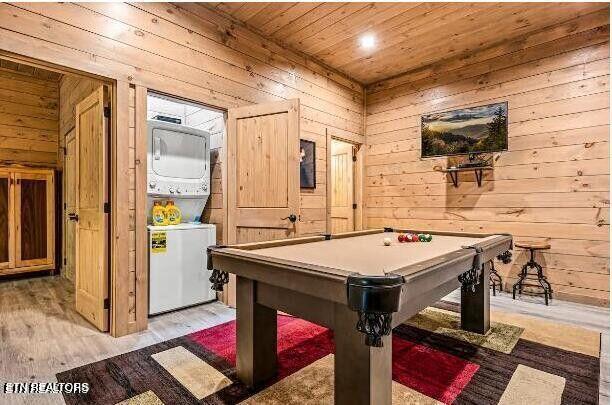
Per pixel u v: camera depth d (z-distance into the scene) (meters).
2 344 2.33
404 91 4.59
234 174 3.21
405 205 4.57
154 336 2.51
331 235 2.69
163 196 3.37
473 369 1.98
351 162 5.02
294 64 3.91
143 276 2.65
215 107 3.16
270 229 3.03
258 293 1.81
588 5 3.07
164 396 1.71
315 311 1.54
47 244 4.36
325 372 1.96
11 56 2.08
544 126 3.48
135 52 2.59
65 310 3.07
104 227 2.56
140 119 2.62
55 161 4.88
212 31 3.10
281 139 2.98
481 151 3.85
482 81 3.91
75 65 2.29
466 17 3.25
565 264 3.36
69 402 1.65
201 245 3.35
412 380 1.86
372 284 1.12
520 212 3.63
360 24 3.40
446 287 1.92
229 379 1.88
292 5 3.05
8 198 4.05
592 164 3.21
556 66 3.41
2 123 4.45
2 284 4.00
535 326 2.65
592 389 1.76
